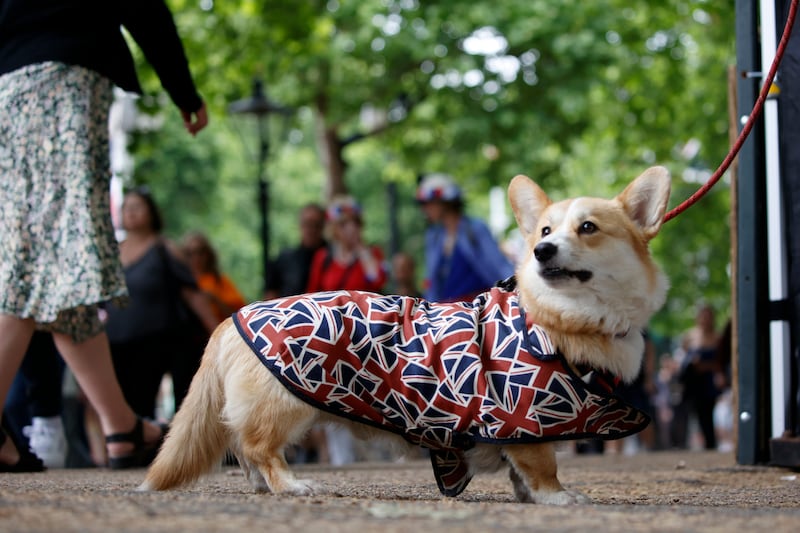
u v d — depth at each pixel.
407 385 3.95
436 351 3.97
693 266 21.14
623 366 4.04
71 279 4.99
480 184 18.02
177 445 4.15
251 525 2.82
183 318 7.93
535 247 3.99
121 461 5.86
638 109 17.92
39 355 6.34
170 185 30.75
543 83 16.98
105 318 7.59
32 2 5.12
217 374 4.20
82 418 8.38
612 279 4.02
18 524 2.75
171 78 5.63
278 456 4.08
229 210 35.41
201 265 9.55
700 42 17.19
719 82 17.67
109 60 5.31
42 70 5.05
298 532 2.74
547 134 16.92
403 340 4.01
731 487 5.22
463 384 3.91
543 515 3.21
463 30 16.36
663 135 18.41
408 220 33.59
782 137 5.90
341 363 4.00
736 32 6.14
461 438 3.98
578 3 16.61
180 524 2.81
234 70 16.41
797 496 4.61
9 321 4.97
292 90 17.98
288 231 37.66
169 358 7.85
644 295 4.09
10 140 5.04
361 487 4.71
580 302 3.94
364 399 4.00
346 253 9.16
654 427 15.18
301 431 4.10
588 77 16.55
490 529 2.86
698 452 10.98
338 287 9.06
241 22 15.98
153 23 5.44
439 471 4.22
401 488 4.73
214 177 31.58
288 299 4.23
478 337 3.99
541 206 4.58
